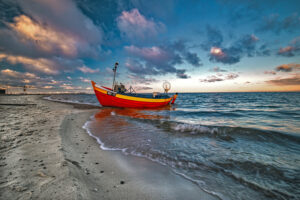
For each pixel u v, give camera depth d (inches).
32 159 122.2
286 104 1101.7
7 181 86.4
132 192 92.0
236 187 107.4
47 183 85.7
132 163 139.8
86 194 81.3
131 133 255.1
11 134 197.0
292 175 127.5
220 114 557.9
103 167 126.5
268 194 101.0
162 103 831.1
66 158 129.6
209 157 163.3
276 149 196.1
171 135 254.8
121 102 674.2
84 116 418.9
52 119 335.0
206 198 92.1
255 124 379.2
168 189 99.2
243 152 181.8
